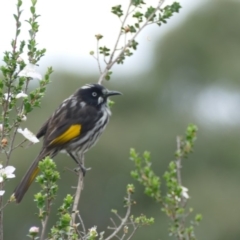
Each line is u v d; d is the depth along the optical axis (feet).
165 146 75.77
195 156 76.18
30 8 24.53
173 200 26.81
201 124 80.23
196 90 87.35
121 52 29.01
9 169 22.65
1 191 22.43
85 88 35.12
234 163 76.38
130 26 29.14
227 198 69.87
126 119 81.35
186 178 74.59
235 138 78.28
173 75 87.45
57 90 75.51
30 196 62.39
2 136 22.97
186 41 87.76
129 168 71.72
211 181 73.41
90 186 70.18
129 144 74.90
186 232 26.48
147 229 63.57
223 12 90.22
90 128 34.09
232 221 67.26
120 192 69.62
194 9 91.04
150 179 27.32
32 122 71.26
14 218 62.59
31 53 24.16
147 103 83.97
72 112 34.06
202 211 68.03
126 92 82.89
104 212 68.64
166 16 29.19
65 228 22.08
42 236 21.79
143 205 66.80
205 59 88.79
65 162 67.00
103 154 72.23
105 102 35.22
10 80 23.20
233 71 86.94
